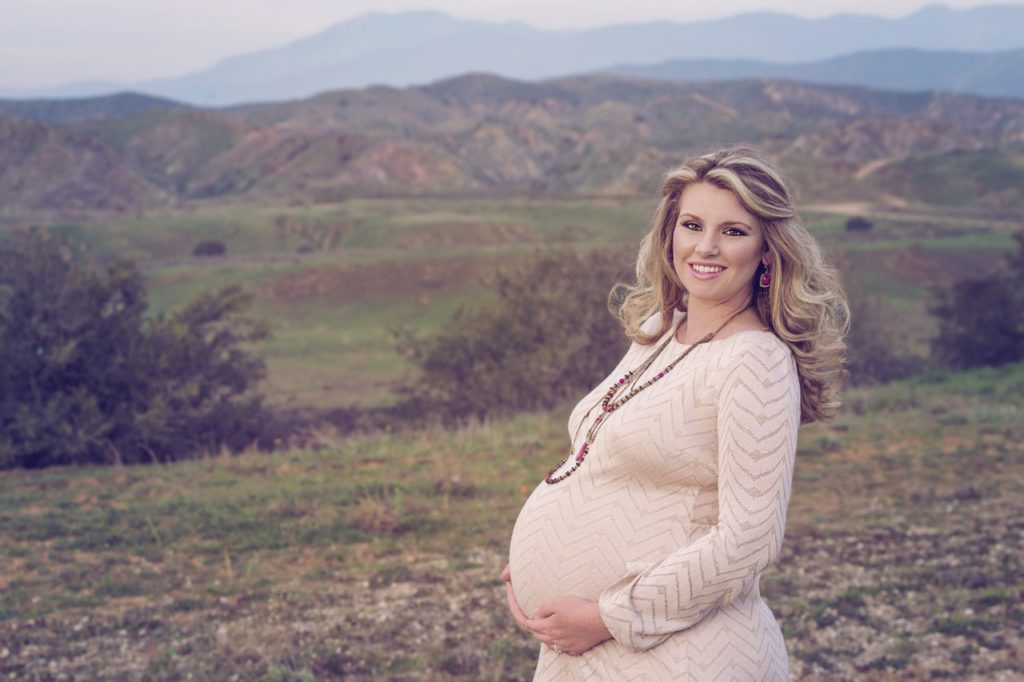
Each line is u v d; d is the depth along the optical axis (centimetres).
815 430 1365
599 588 188
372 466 1156
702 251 185
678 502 185
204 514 910
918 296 6375
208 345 2003
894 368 2823
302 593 643
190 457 1762
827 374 189
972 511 852
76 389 1675
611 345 2206
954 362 2880
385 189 18862
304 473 1129
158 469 1216
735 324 193
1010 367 2173
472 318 2348
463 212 12500
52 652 536
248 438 2006
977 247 7512
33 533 842
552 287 2317
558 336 2228
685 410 181
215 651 529
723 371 177
